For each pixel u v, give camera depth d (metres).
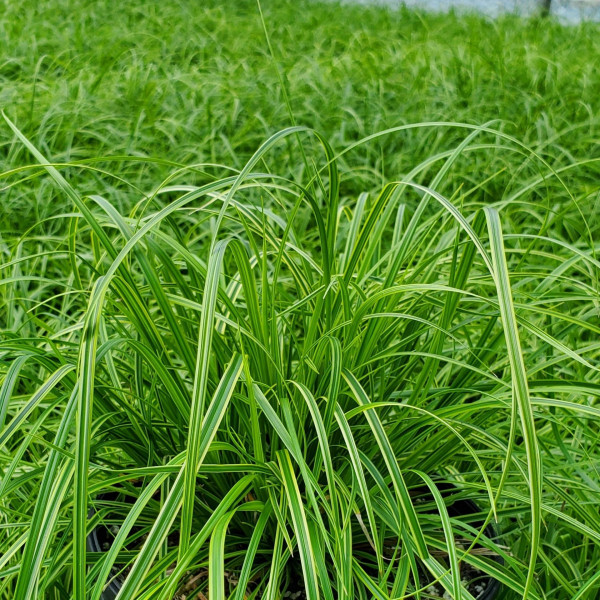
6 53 3.10
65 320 1.44
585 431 1.06
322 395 0.93
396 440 0.94
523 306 0.93
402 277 0.97
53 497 0.79
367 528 0.94
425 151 2.41
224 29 4.04
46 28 3.63
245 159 2.28
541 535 1.06
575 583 1.04
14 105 2.37
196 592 0.88
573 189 2.23
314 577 0.77
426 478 0.87
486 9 5.35
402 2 5.12
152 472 0.84
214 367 0.94
